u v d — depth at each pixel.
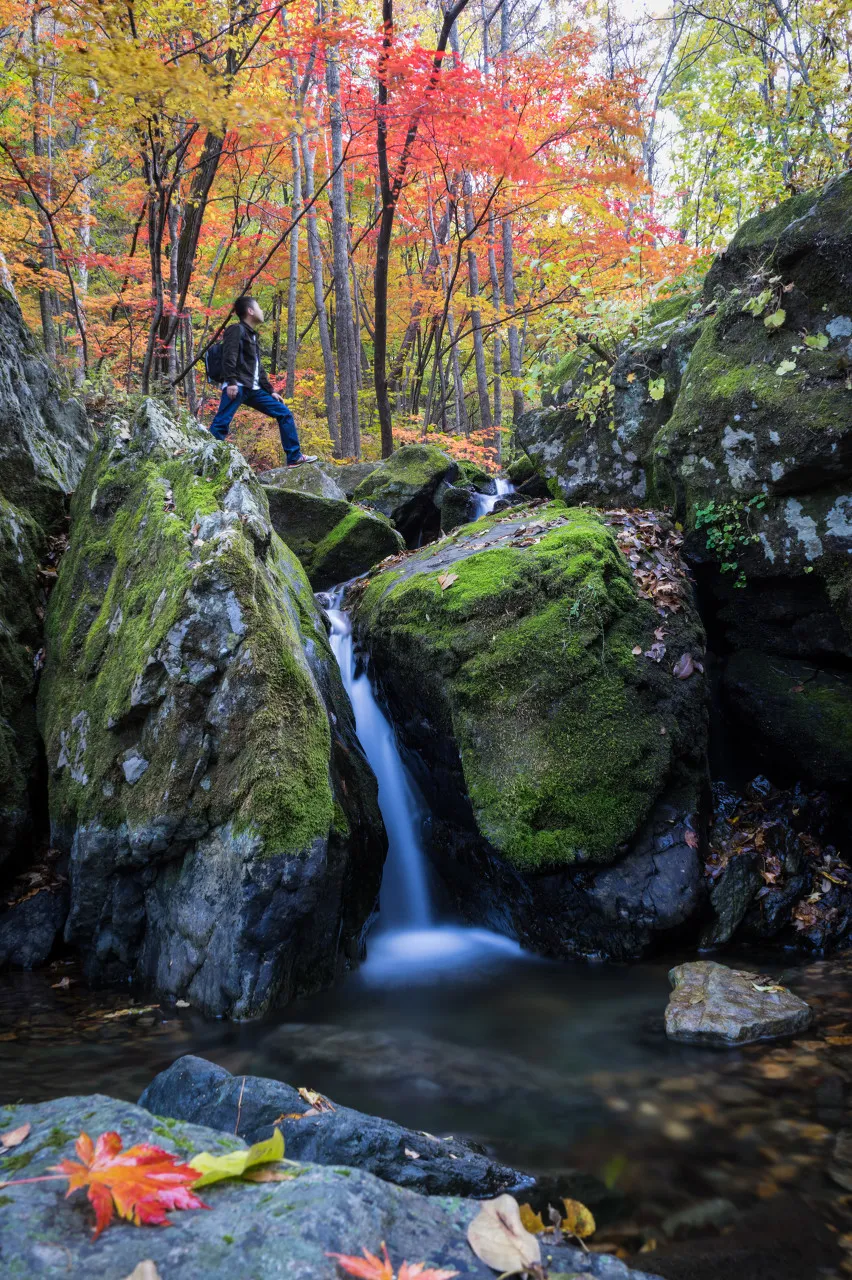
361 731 5.52
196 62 6.37
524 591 4.61
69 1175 1.25
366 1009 3.62
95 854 3.85
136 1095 2.74
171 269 9.25
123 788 3.87
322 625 5.54
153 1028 3.37
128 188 10.71
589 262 8.37
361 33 7.28
